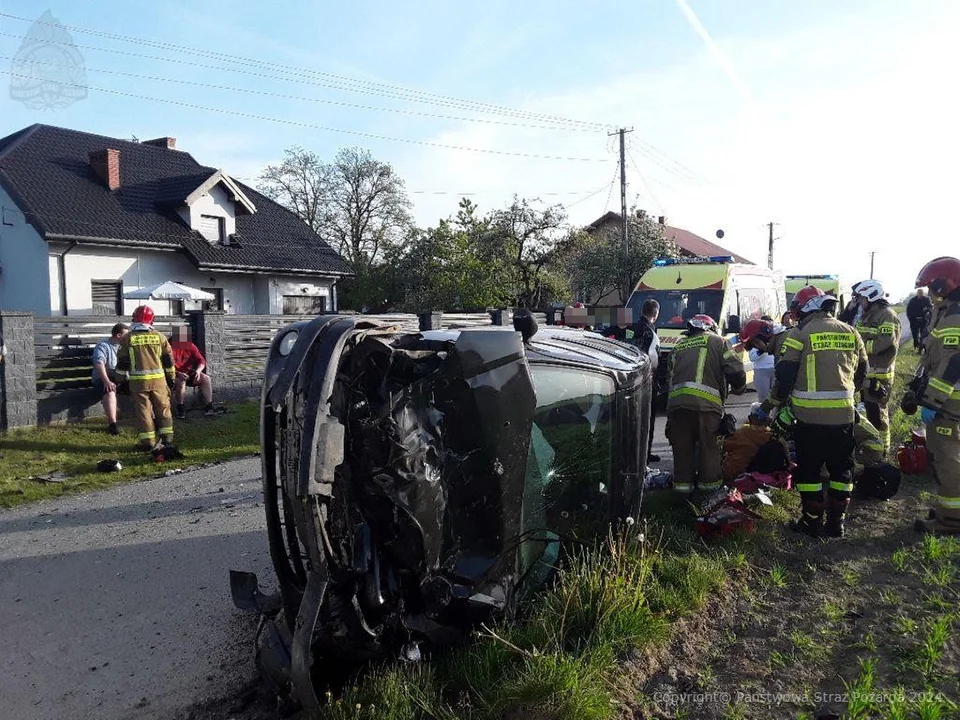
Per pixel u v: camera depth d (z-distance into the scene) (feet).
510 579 11.41
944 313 18.39
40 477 26.50
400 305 107.34
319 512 9.69
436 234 100.68
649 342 23.76
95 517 22.07
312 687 9.53
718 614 13.52
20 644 13.94
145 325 30.45
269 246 91.56
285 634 11.16
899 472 20.07
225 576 16.99
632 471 14.74
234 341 42.14
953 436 16.94
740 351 33.99
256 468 28.22
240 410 39.47
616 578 12.42
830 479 17.47
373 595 10.07
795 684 11.25
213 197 84.23
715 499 17.25
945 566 15.20
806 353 17.48
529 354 12.73
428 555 10.41
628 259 99.60
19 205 67.15
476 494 10.97
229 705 11.70
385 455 10.18
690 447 19.49
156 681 12.48
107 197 78.02
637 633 11.84
